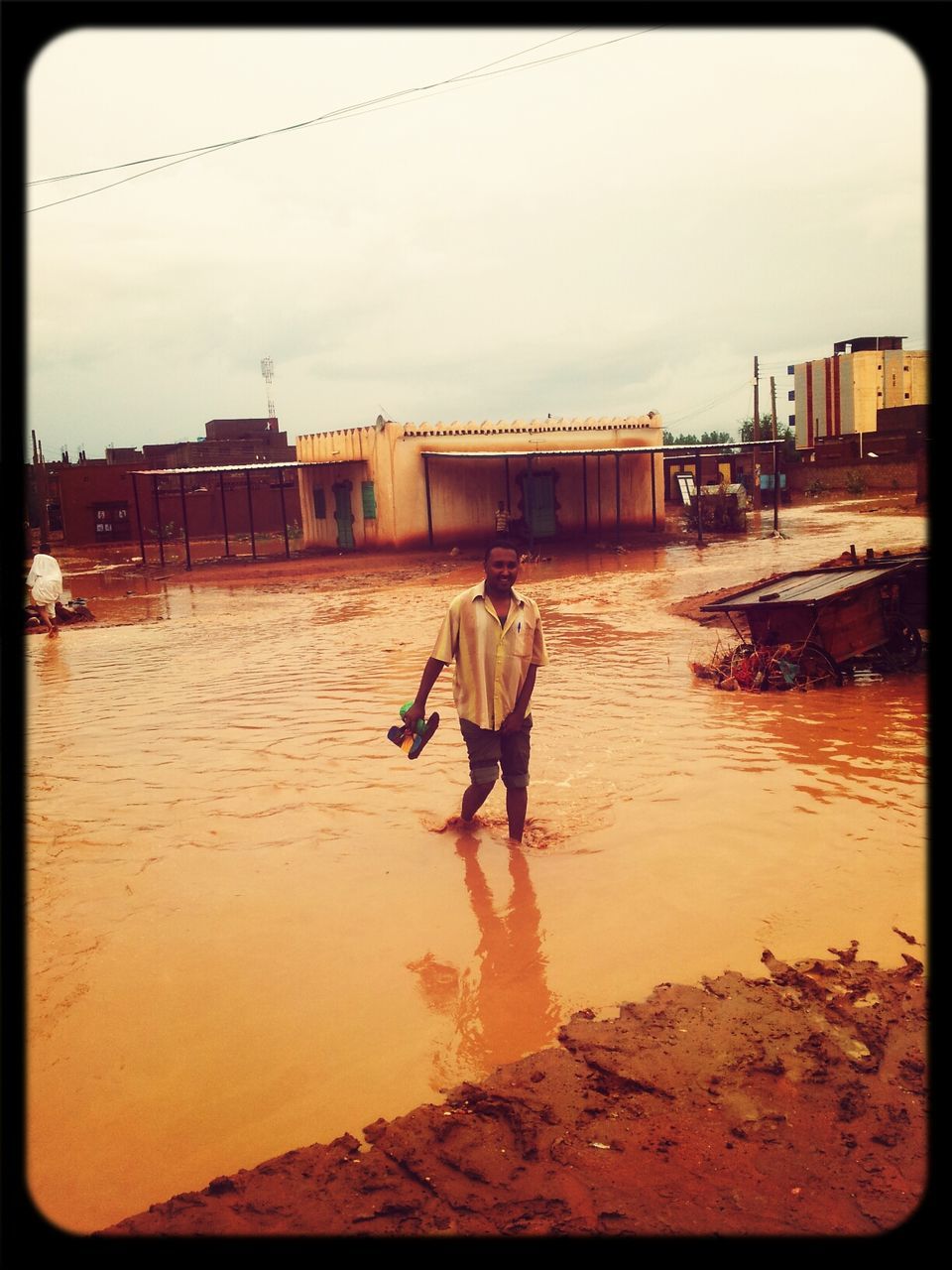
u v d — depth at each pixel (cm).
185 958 450
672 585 1945
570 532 3275
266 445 5912
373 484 3142
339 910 498
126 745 859
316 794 691
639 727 832
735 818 597
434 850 574
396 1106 338
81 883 543
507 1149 310
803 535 2938
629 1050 359
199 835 616
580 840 575
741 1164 297
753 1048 357
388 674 1162
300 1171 303
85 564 3781
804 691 961
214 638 1586
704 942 443
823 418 8125
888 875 504
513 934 462
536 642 583
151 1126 330
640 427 3338
